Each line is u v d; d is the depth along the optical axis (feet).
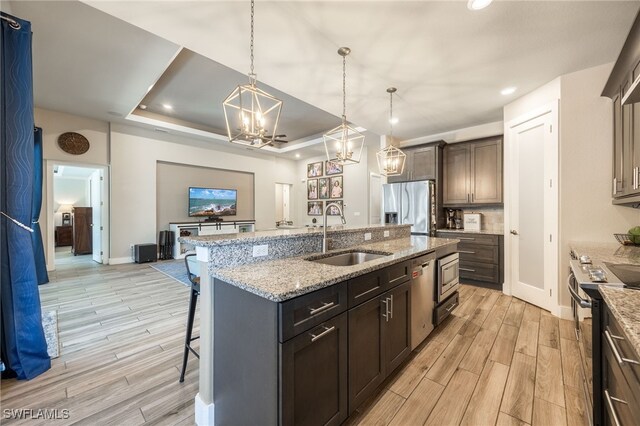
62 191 28.27
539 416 5.14
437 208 15.48
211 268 5.04
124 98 14.47
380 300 5.64
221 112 18.60
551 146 9.86
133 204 19.22
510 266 12.05
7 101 5.93
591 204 9.01
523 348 7.57
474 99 11.44
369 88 10.42
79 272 16.24
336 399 4.55
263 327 3.91
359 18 6.72
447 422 5.03
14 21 5.96
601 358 4.01
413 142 17.48
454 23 6.86
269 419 3.82
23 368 6.19
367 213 23.97
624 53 6.30
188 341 6.24
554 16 6.61
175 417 5.16
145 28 7.07
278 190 30.50
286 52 8.11
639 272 4.78
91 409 5.33
